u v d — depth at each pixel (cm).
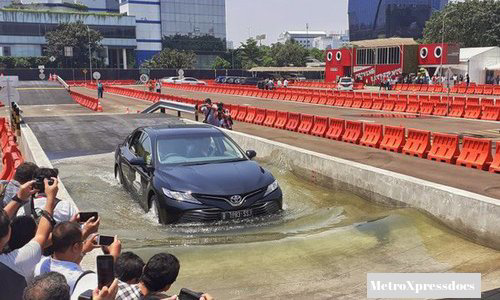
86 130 1911
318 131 1923
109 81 8669
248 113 2481
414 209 827
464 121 2319
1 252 312
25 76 8856
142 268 319
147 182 812
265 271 588
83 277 298
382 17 15675
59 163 1342
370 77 6638
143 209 855
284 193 1020
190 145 866
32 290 241
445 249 670
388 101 2989
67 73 9131
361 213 876
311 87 6388
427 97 3222
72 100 4231
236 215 740
